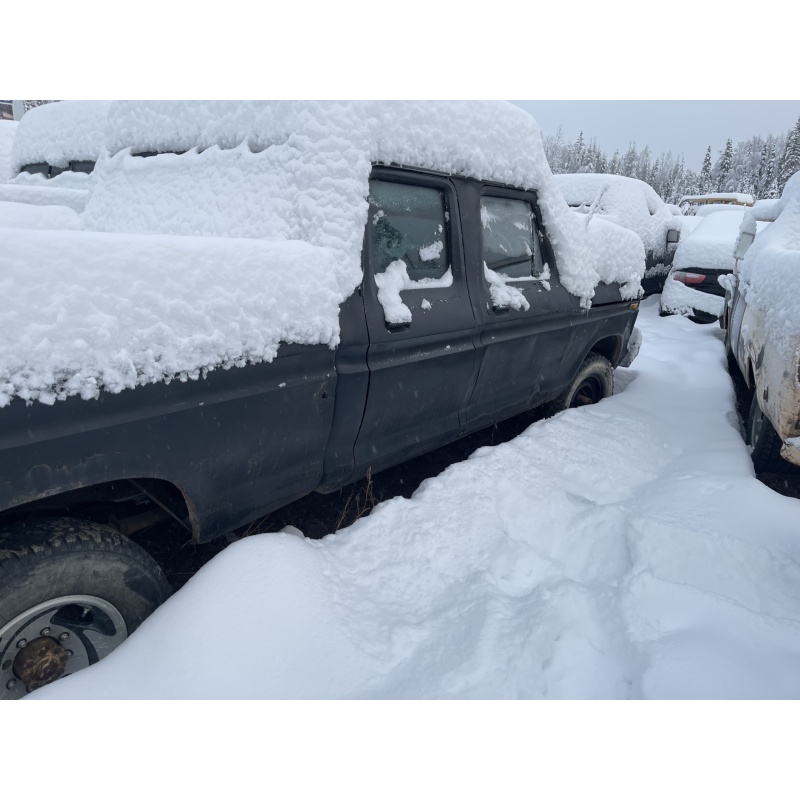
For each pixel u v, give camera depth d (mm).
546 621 2152
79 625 1809
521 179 3338
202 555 2646
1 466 1442
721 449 3811
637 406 4746
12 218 2395
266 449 2125
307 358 2152
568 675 1988
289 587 2045
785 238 4156
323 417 2303
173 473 1846
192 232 2537
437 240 2848
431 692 1845
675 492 3188
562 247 3699
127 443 1686
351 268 2287
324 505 3127
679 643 2051
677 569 2521
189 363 1770
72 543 1703
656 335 7922
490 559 2551
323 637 1944
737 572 2488
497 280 3201
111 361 1596
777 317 3102
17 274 1452
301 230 2256
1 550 1602
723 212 10133
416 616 2221
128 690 1696
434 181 2760
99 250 1615
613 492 3336
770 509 2854
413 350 2617
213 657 1786
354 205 2314
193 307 1779
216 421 1907
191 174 2668
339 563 2359
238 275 1906
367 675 1888
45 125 4742
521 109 3404
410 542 2545
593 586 2457
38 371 1466
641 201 10383
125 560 1838
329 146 2295
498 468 3146
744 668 1946
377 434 2648
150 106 2957
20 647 1677
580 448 3656
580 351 4172
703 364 6004
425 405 2832
